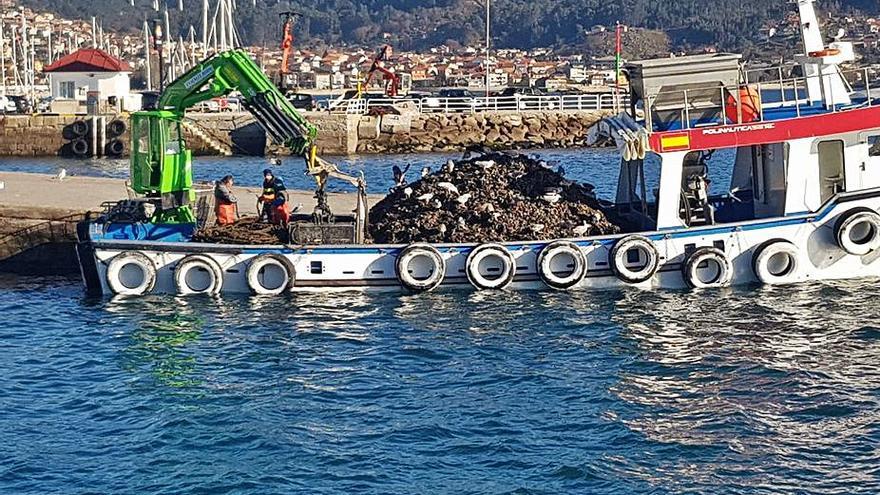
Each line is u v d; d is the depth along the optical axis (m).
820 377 24.03
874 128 29.80
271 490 19.30
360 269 30.12
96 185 40.97
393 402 23.20
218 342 26.95
